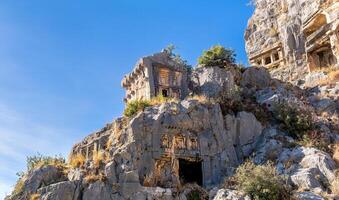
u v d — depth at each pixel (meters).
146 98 37.25
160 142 29.95
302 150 29.52
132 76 40.84
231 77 38.12
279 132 33.31
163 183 28.55
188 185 28.41
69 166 30.91
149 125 30.25
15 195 28.03
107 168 27.70
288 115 34.47
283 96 38.50
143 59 38.59
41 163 31.08
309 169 26.83
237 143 32.25
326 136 33.22
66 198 26.33
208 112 32.19
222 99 35.25
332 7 49.12
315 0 51.75
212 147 30.92
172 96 37.69
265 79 42.25
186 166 31.73
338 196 24.22
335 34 48.53
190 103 32.00
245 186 24.70
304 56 52.22
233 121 32.97
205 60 40.16
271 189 24.16
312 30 53.16
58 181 28.95
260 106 36.88
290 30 54.62
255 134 33.06
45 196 26.39
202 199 27.36
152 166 28.91
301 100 39.81
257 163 29.89
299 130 33.62
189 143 30.62
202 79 38.69
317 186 25.52
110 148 29.75
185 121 31.12
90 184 26.80
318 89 42.69
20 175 30.44
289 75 52.25
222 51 40.72
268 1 61.94
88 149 32.09
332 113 38.34
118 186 26.94
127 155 28.44
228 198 24.92
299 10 55.03
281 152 30.25
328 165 27.33
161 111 31.25
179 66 39.38
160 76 38.69
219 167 30.20
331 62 51.12
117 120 32.09
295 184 26.16
